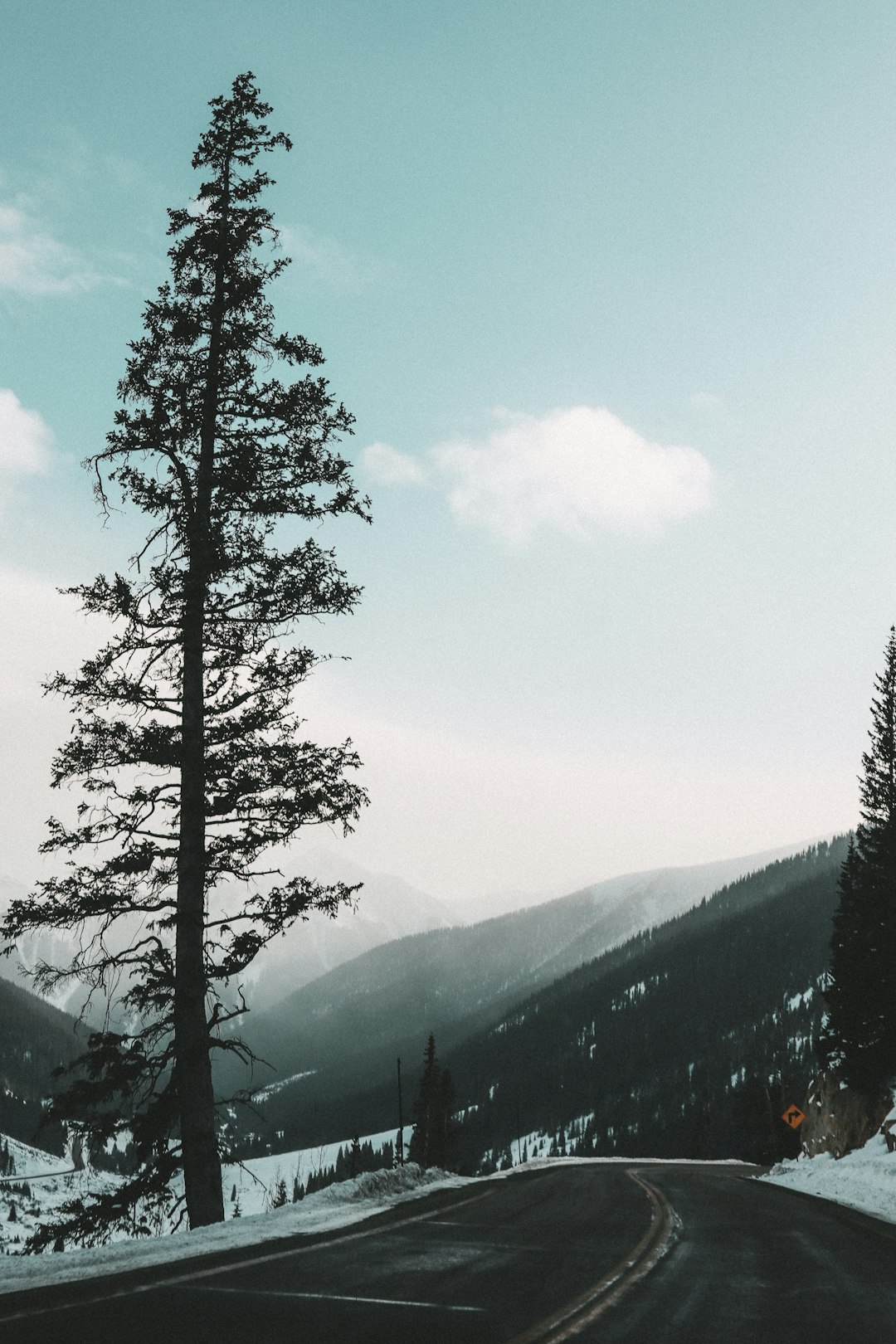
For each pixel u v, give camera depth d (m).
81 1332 6.02
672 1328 6.59
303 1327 6.29
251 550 17.61
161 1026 16.25
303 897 16.52
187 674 17.09
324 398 17.98
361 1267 8.83
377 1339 6.03
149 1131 16.06
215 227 18.08
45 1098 15.65
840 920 47.38
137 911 16.19
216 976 16.17
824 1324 6.96
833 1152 42.78
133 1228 16.22
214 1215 15.62
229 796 16.69
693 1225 13.19
